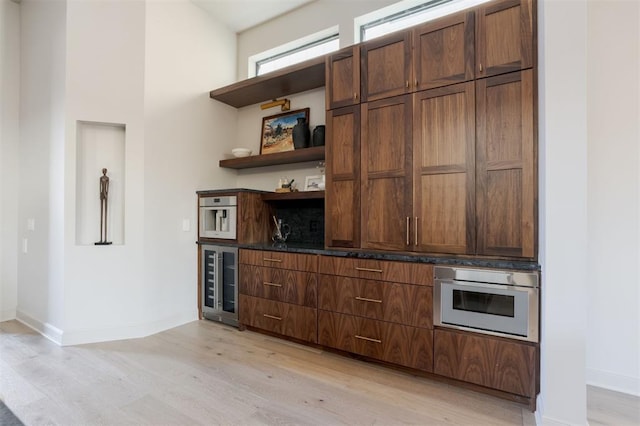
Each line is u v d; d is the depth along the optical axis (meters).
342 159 2.70
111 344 2.82
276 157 3.32
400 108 2.44
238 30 4.00
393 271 2.33
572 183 1.65
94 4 2.90
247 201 3.33
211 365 2.45
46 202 3.03
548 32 1.70
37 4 3.17
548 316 1.69
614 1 2.16
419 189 2.35
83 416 1.81
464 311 2.08
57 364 2.43
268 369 2.40
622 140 2.14
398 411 1.90
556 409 1.67
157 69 3.17
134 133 3.02
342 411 1.89
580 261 1.63
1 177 3.37
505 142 2.07
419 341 2.23
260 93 3.63
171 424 1.75
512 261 2.03
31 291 3.22
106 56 2.94
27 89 3.32
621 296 2.14
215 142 3.78
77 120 2.85
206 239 3.50
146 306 3.05
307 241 3.48
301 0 3.47
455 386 2.17
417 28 2.37
